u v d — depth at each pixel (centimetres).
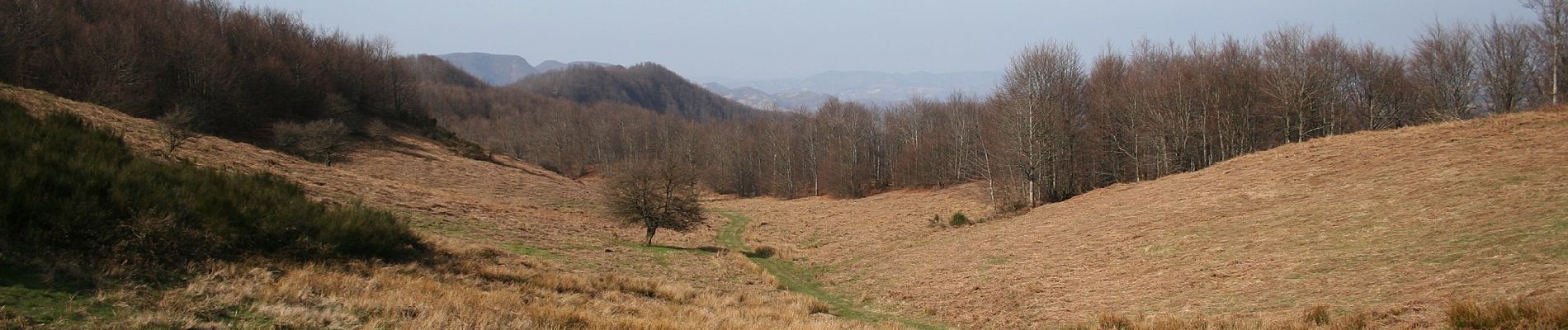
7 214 953
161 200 1214
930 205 6141
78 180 1136
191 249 1152
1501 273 1112
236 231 1288
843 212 6200
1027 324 1474
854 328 1438
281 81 7031
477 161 7106
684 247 3631
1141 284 1697
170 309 841
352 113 7825
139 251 1060
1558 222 1321
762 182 10088
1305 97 4638
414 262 1580
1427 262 1291
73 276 892
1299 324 1045
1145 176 5428
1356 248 1535
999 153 4944
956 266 2452
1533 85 4675
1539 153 2000
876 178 9462
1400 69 5319
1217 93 4744
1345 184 2298
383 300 1050
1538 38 4091
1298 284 1378
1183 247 2000
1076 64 4972
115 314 788
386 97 9656
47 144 1204
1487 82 4803
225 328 812
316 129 5362
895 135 9819
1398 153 2581
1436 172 2094
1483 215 1516
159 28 6238
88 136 1384
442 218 2894
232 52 7181
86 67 5012
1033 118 4341
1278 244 1758
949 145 8281
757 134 11238
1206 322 1185
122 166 1303
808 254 3447
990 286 1978
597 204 5478
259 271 1152
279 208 1468
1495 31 4744
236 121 5947
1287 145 3500
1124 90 5356
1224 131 4975
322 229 1503
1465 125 2809
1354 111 5462
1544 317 790
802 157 10000
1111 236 2419
